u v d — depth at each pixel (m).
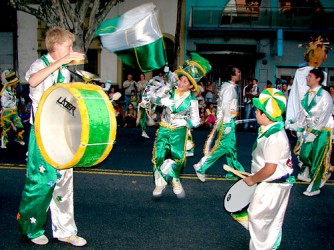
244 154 9.03
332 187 6.33
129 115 14.08
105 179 6.55
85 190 5.90
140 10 6.45
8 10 18.62
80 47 11.66
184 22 18.36
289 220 4.83
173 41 18.38
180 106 5.32
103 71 18.41
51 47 3.67
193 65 5.30
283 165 3.38
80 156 3.21
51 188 3.73
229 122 6.28
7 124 9.51
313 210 5.21
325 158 5.79
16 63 18.98
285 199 3.46
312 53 6.62
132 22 6.26
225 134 6.29
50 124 3.42
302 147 5.87
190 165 7.80
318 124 5.70
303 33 18.11
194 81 5.27
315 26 18.16
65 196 3.92
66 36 3.68
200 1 18.28
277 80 15.33
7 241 4.04
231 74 6.37
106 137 3.35
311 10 18.14
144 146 9.91
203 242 4.16
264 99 3.31
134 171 7.13
